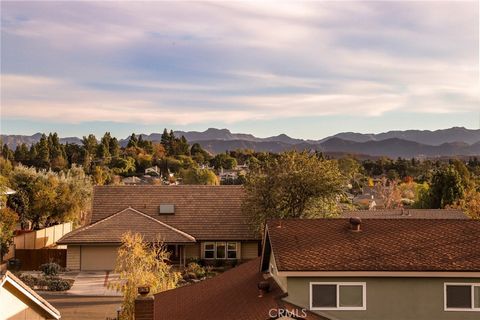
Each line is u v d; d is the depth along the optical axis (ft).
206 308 74.43
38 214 227.20
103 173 428.56
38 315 58.70
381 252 67.51
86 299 130.00
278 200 158.81
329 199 160.04
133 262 97.81
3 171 295.07
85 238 159.94
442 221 76.64
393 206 319.06
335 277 65.00
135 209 180.14
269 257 78.33
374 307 64.90
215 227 173.37
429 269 64.03
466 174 302.04
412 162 631.97
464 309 65.10
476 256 66.64
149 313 65.05
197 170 441.27
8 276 56.29
